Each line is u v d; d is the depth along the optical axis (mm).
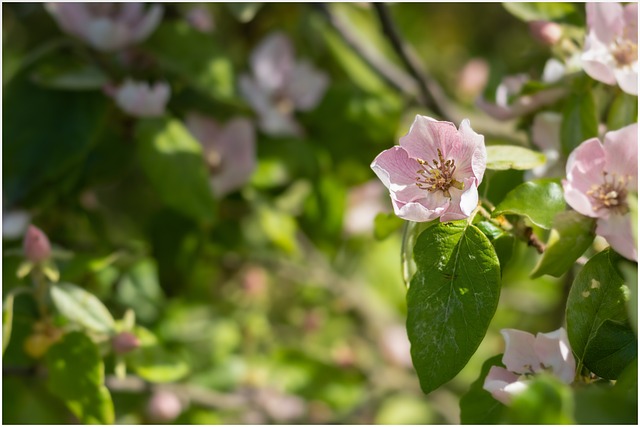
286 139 942
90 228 918
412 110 1063
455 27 1560
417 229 677
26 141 852
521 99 768
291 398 1067
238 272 1126
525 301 1145
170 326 967
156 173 843
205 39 891
